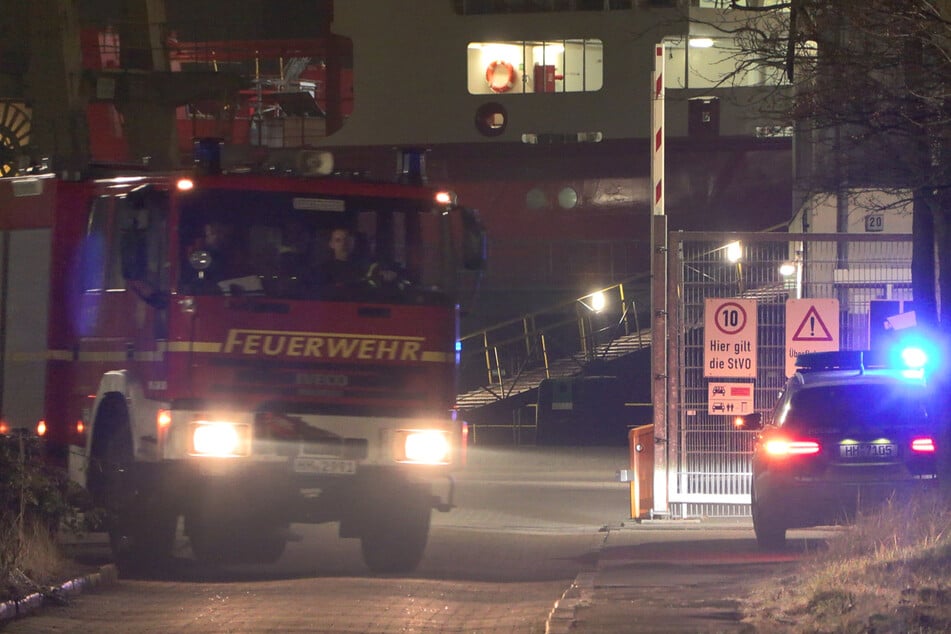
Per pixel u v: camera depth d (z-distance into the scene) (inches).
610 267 6387.8
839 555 1505.9
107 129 6441.9
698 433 2369.6
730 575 1615.4
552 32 6624.0
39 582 1526.8
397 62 6752.0
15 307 2102.6
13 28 5364.2
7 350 2110.0
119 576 1753.2
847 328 2342.5
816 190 1744.6
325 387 1720.0
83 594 1561.3
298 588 1612.9
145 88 5132.9
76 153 4921.3
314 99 6894.7
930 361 1656.0
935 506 1616.6
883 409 1847.9
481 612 1429.6
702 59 6284.5
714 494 2356.1
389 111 6747.1
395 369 1744.6
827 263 2353.6
